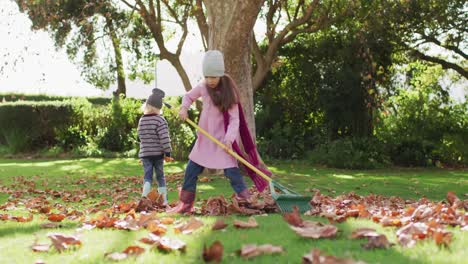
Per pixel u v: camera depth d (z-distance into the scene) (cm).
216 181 1071
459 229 364
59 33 1828
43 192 883
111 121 1917
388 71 1869
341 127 1831
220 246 271
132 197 805
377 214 463
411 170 1627
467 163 1803
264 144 1783
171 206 607
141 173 1288
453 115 1873
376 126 1853
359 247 300
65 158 1772
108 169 1386
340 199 670
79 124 1923
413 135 1838
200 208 586
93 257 290
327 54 1869
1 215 506
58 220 483
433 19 1772
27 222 473
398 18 1723
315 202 561
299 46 1908
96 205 690
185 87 1850
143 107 698
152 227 375
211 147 534
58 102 1920
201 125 539
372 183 1101
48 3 1647
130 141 1873
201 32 1520
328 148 1694
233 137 520
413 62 1991
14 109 1884
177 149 1683
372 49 1805
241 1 1023
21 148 1880
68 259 287
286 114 1920
